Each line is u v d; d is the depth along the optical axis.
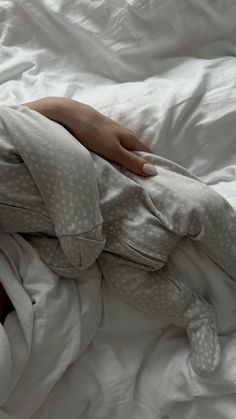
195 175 0.74
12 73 0.84
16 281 0.63
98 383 0.63
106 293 0.67
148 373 0.65
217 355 0.62
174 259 0.66
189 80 0.77
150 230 0.64
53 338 0.62
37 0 0.84
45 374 0.62
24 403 0.61
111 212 0.65
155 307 0.65
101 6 0.81
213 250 0.64
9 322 0.63
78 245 0.62
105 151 0.68
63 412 0.64
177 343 0.66
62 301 0.63
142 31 0.81
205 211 0.62
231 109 0.73
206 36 0.83
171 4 0.79
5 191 0.63
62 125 0.69
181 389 0.63
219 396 0.64
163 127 0.72
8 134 0.64
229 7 0.80
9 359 0.58
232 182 0.73
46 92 0.80
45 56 0.85
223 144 0.74
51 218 0.64
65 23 0.83
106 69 0.84
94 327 0.65
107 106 0.74
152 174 0.67
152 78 0.82
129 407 0.64
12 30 0.87
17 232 0.67
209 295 0.66
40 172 0.62
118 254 0.65
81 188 0.62
